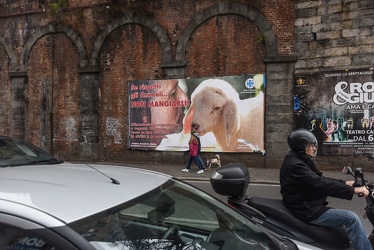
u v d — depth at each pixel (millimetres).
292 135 3586
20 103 17531
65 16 16641
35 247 1600
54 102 17000
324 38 12883
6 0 17703
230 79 13992
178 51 14719
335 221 3322
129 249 1762
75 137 16609
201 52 14453
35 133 17328
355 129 12547
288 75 13305
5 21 17781
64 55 16781
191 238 2219
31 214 1684
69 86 16719
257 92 13656
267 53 13492
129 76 15609
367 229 5816
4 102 18031
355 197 8227
